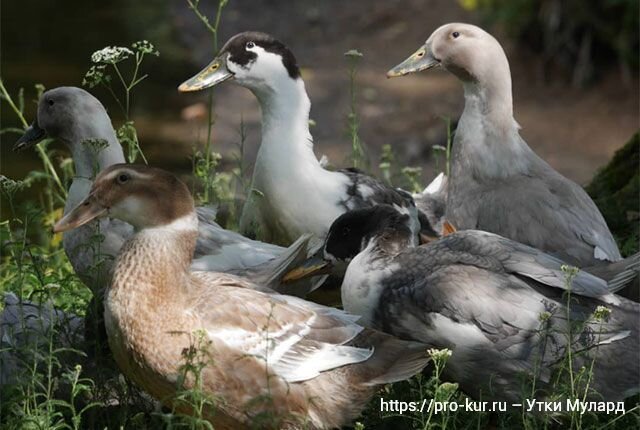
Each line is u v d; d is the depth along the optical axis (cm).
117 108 2189
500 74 1177
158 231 880
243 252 1062
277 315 892
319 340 897
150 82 2309
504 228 1120
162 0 2798
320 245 1091
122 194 883
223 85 2314
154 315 868
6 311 1011
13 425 888
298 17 2688
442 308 930
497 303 925
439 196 1302
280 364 884
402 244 988
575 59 2284
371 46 2516
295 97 1182
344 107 2206
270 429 898
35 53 2423
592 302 939
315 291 1113
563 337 920
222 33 2583
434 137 2052
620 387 939
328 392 900
